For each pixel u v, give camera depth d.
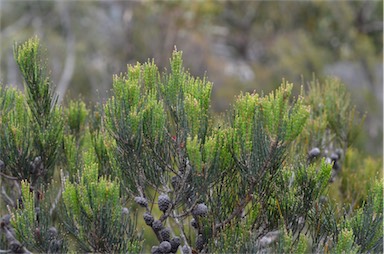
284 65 8.31
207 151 1.86
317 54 8.32
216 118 2.02
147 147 1.90
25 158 2.02
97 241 1.87
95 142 2.05
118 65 7.68
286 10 9.21
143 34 7.93
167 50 7.83
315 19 9.06
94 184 1.86
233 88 8.23
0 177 2.06
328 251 1.92
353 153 2.42
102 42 8.91
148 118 1.90
